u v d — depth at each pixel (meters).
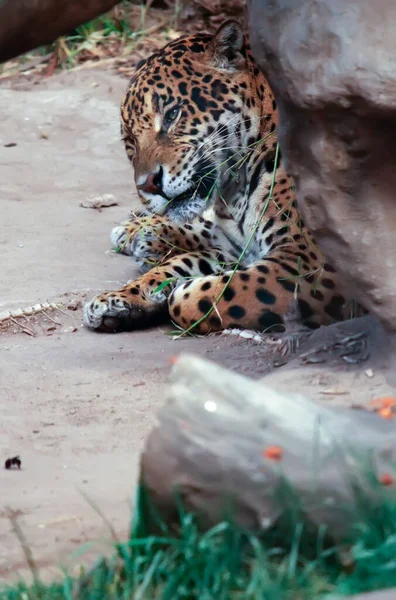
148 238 15.90
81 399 10.73
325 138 8.98
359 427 6.61
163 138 14.66
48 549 7.32
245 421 6.52
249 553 6.21
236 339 12.71
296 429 6.48
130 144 15.45
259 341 12.56
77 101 24.25
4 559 7.20
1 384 11.26
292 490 6.16
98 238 17.41
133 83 15.09
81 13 5.73
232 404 6.61
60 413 10.34
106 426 9.95
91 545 7.25
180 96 14.63
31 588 6.53
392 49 8.29
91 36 27.97
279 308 13.01
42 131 23.25
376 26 8.34
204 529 6.37
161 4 29.28
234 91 14.73
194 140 14.59
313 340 11.28
